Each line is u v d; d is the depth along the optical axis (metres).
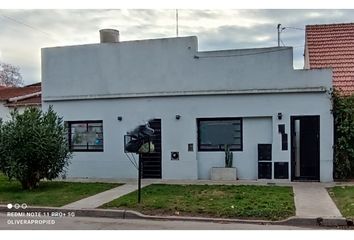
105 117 17.72
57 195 13.34
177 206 11.28
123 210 11.06
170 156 16.94
